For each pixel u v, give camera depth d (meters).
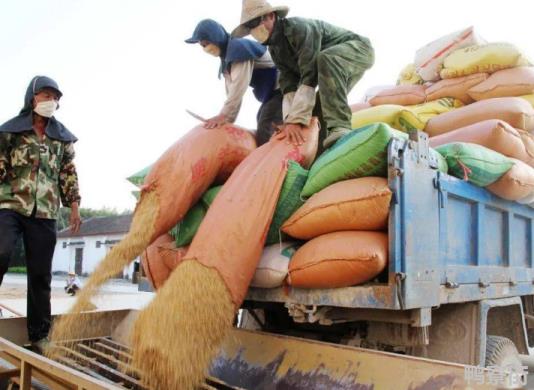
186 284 2.69
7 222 3.89
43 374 2.73
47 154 4.13
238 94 3.95
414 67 5.78
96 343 4.05
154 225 3.30
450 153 3.28
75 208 4.42
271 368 2.99
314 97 3.57
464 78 5.06
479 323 3.27
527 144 4.20
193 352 2.54
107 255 3.38
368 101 5.82
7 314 7.82
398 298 2.56
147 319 2.63
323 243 2.80
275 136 3.44
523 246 4.13
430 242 2.86
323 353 2.80
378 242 2.66
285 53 3.83
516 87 4.70
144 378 2.55
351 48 3.72
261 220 2.95
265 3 3.66
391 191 2.64
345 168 2.92
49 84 4.05
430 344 3.39
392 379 2.46
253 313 4.23
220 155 3.54
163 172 3.43
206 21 4.07
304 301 2.90
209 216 2.99
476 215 3.42
